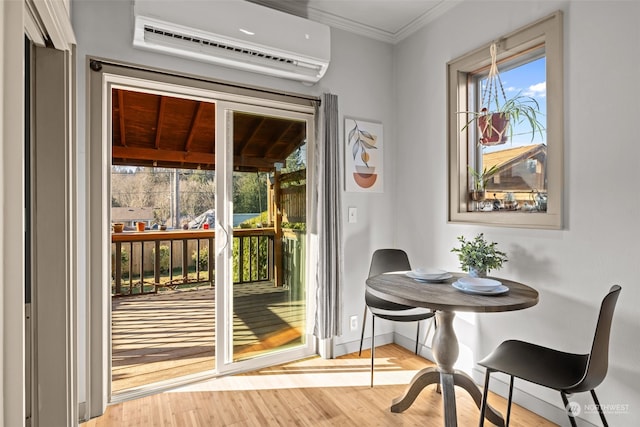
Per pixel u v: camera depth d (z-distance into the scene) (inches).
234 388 93.0
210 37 84.5
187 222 231.1
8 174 32.2
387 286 76.2
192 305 176.6
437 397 89.2
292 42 94.4
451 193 104.2
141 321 153.1
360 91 118.2
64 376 67.9
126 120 176.4
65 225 68.3
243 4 88.0
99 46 80.8
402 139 122.3
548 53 79.5
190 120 183.6
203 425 77.2
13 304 32.6
